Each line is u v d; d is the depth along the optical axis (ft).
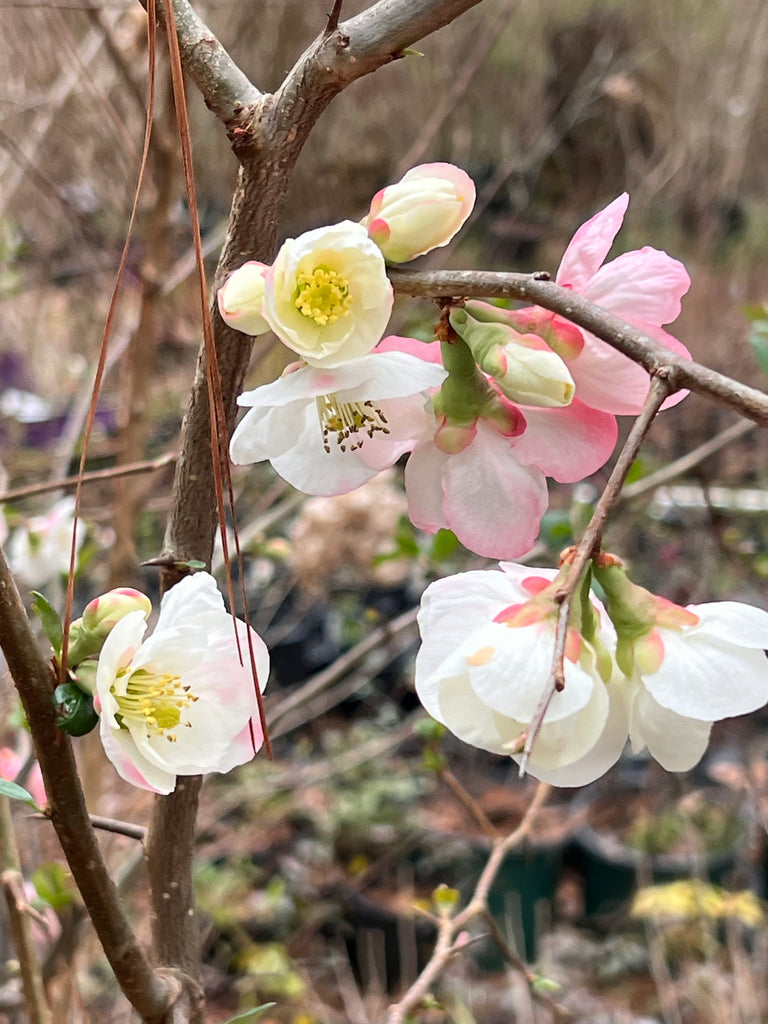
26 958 1.29
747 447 4.24
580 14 5.03
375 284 0.83
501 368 0.88
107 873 0.92
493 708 0.79
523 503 0.95
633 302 0.91
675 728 0.83
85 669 0.87
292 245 0.82
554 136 5.21
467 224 3.98
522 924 3.88
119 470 1.42
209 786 3.72
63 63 2.99
